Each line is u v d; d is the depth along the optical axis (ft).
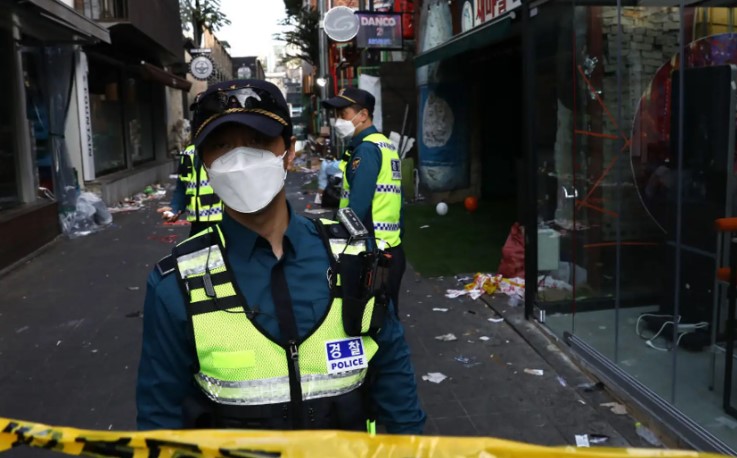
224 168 5.15
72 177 36.50
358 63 57.36
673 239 13.65
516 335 17.71
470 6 30.55
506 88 42.01
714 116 12.48
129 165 58.39
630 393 13.03
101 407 14.16
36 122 35.01
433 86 40.50
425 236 31.91
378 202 12.87
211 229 5.49
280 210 5.46
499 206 39.96
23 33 32.42
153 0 53.11
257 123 5.09
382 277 5.44
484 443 4.81
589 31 16.10
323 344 5.19
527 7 17.39
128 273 26.25
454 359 16.17
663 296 14.06
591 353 14.66
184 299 5.12
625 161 14.98
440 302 20.99
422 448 4.84
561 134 17.67
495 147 42.70
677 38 13.50
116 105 55.67
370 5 51.01
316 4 93.71
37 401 14.52
